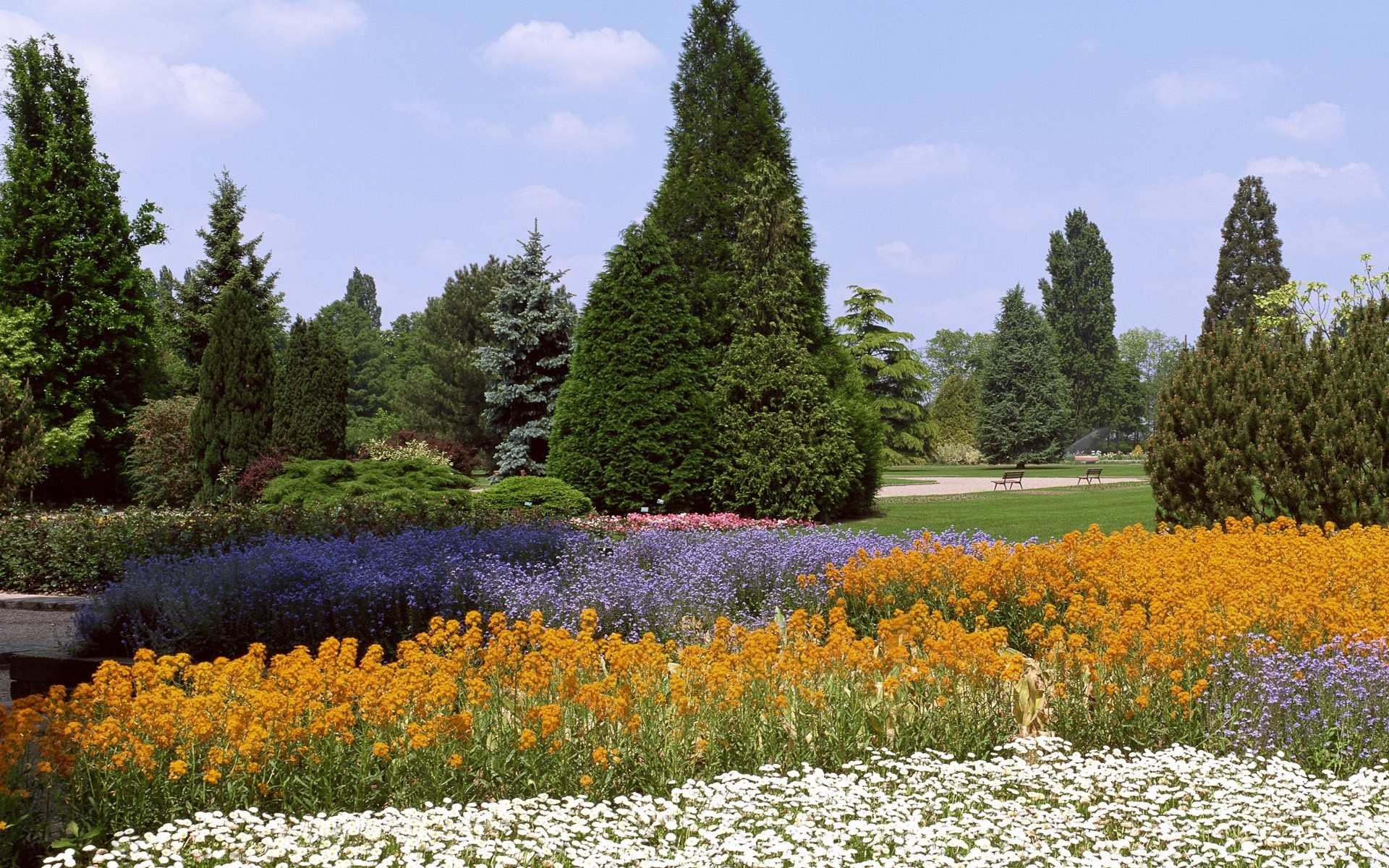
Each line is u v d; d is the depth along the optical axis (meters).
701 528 18.55
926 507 25.05
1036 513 22.03
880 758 5.15
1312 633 6.56
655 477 21.33
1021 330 67.31
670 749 4.92
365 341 76.88
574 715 5.13
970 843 4.21
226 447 26.14
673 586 8.87
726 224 24.39
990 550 9.38
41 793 4.34
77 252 33.06
